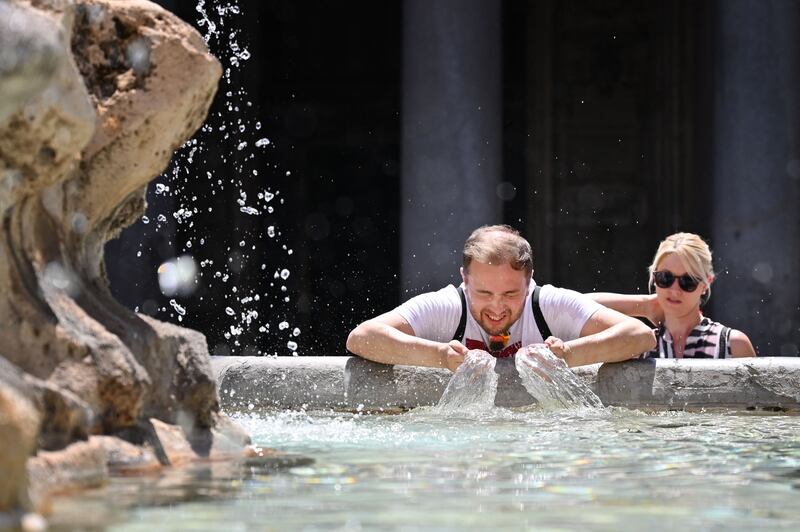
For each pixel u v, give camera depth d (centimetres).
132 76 495
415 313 782
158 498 378
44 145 407
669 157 3017
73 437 403
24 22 347
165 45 498
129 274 2066
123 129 489
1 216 417
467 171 2334
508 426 634
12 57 338
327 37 3394
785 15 2320
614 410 725
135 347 469
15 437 320
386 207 3394
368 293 3356
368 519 348
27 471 337
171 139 510
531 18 3172
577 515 358
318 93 3391
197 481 416
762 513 364
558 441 557
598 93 3116
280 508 366
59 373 423
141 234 2088
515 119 3225
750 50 2325
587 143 3116
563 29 3127
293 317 3303
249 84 3222
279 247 3328
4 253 423
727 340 896
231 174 3134
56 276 454
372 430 610
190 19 2972
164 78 496
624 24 3111
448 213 2325
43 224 459
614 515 359
